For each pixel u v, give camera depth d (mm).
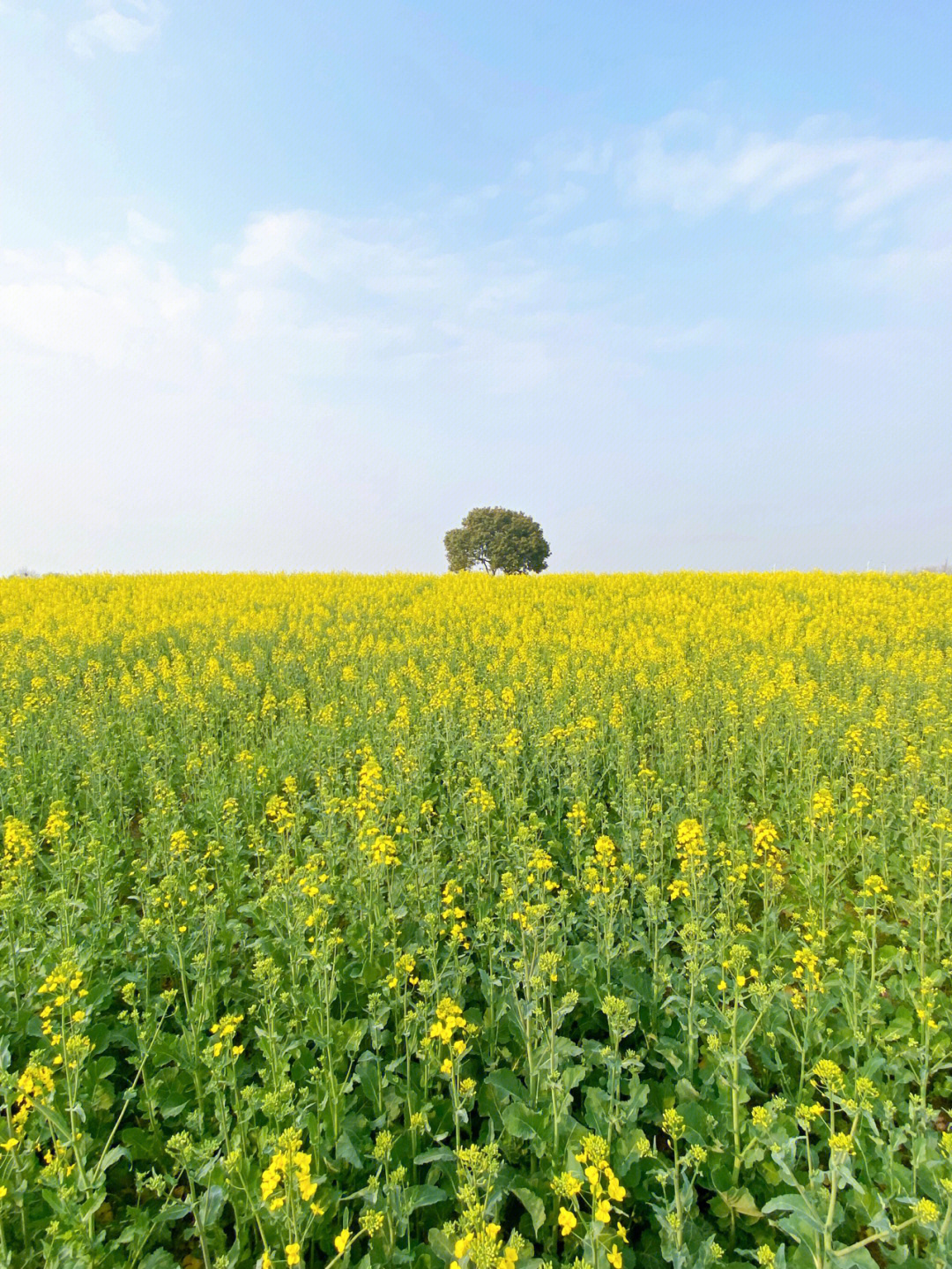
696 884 6266
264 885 7281
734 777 9945
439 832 7977
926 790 8969
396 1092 4539
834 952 6336
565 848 8062
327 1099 4215
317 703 13508
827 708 11062
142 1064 4512
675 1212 3414
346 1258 3471
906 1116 4512
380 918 6133
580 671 13836
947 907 6629
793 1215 3654
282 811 7609
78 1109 3979
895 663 14195
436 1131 4332
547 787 9164
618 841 8109
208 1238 3883
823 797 7289
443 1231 3570
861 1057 5020
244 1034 5328
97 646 17375
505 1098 4531
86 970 5438
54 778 9531
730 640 16953
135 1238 3627
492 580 32156
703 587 26938
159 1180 3570
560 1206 3838
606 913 6082
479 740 10109
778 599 23844
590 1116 4352
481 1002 5605
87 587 28484
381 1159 3598
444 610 22516
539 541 69250
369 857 6781
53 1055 4742
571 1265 3521
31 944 5828
